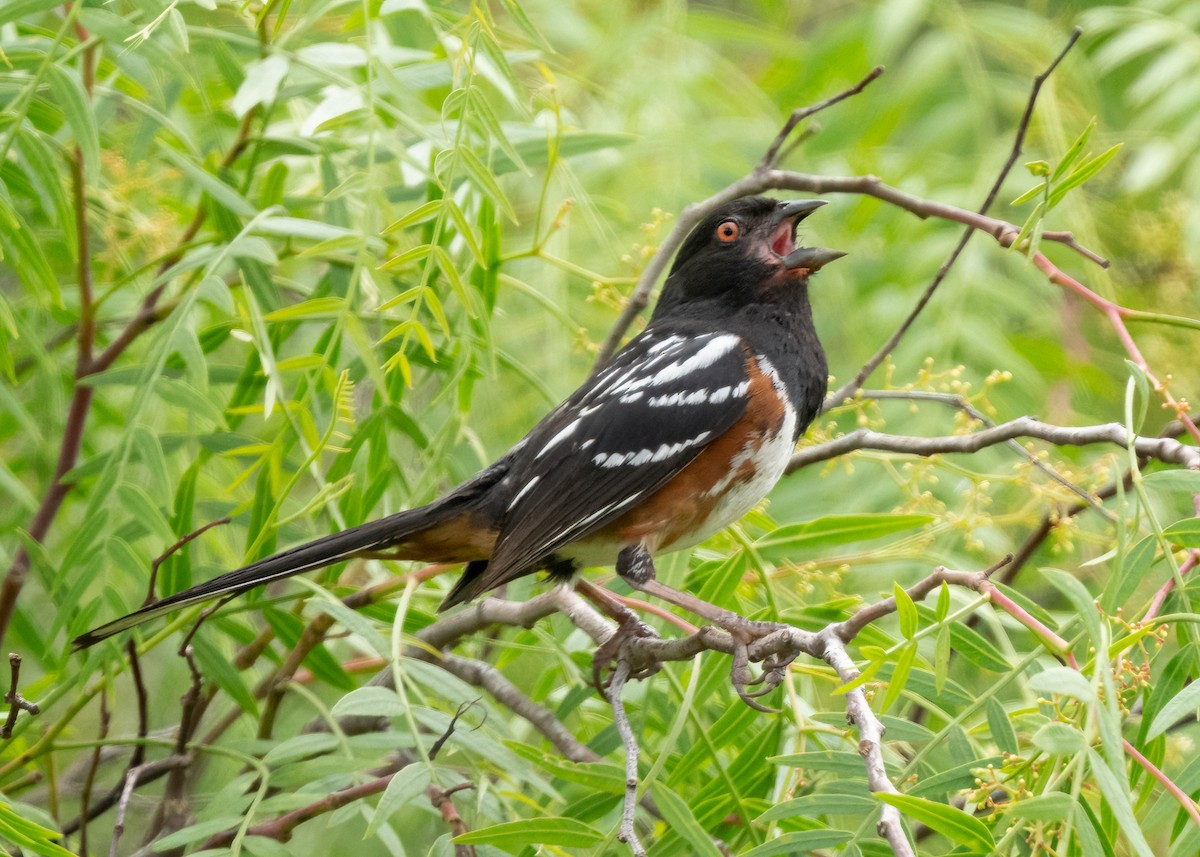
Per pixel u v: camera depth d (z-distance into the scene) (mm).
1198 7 10352
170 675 8797
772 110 10656
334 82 6918
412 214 5695
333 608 6145
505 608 7188
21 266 6691
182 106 8477
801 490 8969
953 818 4363
